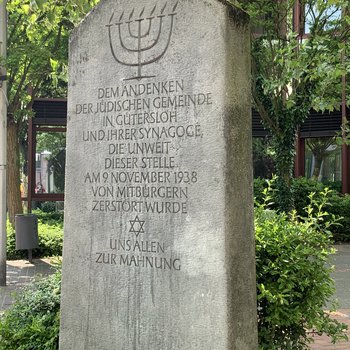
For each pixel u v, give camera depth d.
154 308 2.06
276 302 2.30
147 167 2.10
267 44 7.21
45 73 7.42
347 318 3.83
